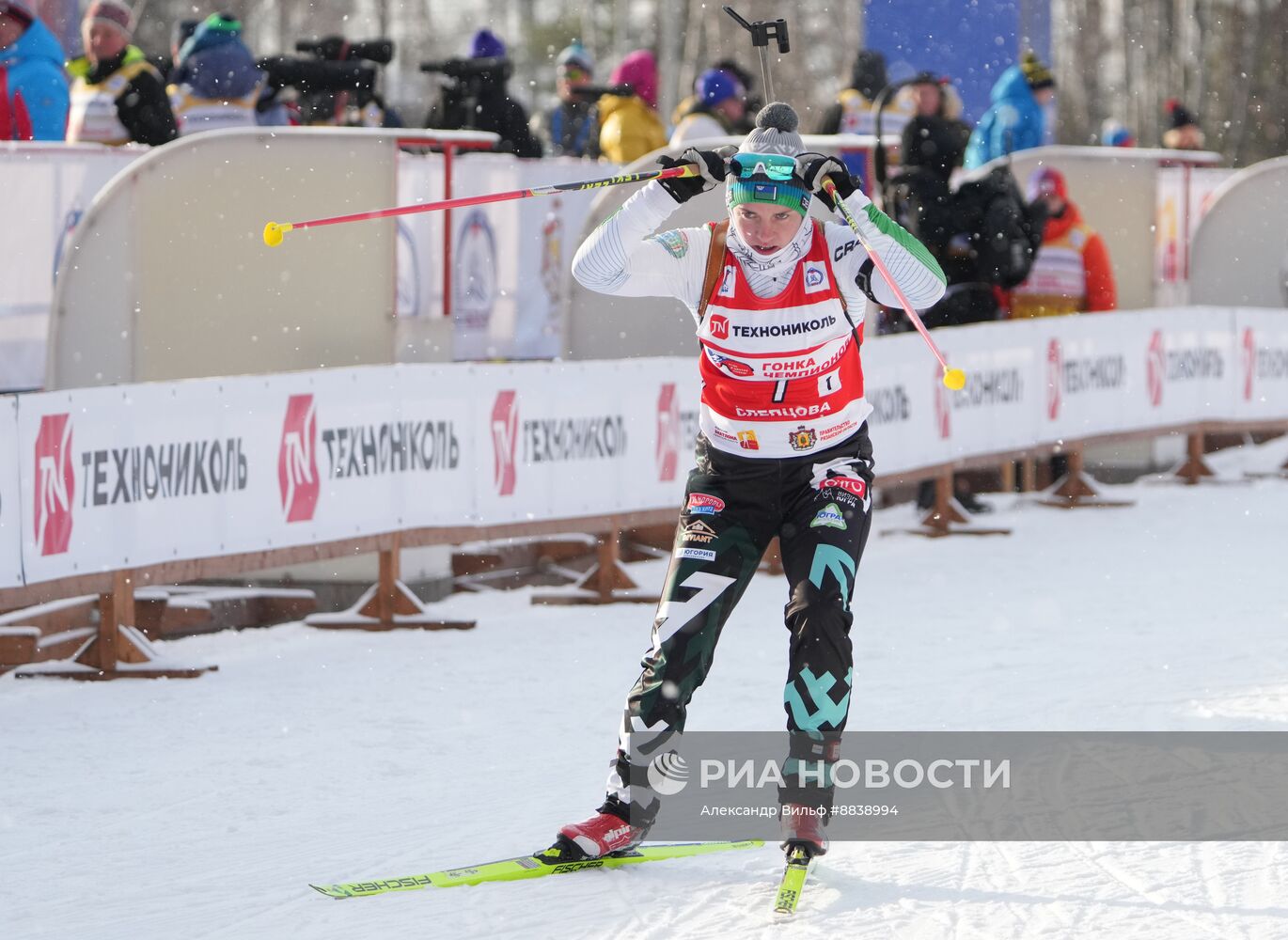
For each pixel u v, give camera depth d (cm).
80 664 2008
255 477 2127
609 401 2552
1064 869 1218
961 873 1213
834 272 1195
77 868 1298
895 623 2277
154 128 2964
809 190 1170
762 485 1246
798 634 1199
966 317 3353
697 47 7925
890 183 3341
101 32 2948
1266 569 2675
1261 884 1173
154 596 2267
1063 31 8919
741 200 1159
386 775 1570
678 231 1220
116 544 1983
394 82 8569
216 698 1888
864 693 1847
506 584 2741
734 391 1225
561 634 2275
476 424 2383
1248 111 9056
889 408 2970
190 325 2502
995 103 4038
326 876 1262
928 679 1917
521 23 10456
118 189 2445
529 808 1441
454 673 2025
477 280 3238
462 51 10312
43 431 1883
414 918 1151
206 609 2303
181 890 1234
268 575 2462
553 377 2467
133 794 1509
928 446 3086
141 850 1343
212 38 3091
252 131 2489
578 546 2811
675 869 1251
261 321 2527
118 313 2466
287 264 2527
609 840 1246
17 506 1856
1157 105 8938
